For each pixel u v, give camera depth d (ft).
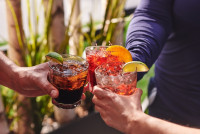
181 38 2.41
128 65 1.74
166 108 2.72
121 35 4.13
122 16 4.09
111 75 1.84
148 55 2.14
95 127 3.43
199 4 2.16
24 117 3.63
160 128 1.47
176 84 2.56
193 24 2.26
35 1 3.32
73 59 2.06
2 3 10.77
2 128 3.01
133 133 1.57
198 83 2.41
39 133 3.62
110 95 1.64
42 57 3.64
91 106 4.34
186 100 2.54
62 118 4.02
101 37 3.72
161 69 2.70
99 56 2.03
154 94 2.86
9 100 3.63
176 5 2.31
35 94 2.28
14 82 2.19
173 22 2.44
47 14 3.38
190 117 2.57
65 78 1.85
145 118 1.53
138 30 2.27
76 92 1.96
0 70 2.21
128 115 1.57
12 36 3.29
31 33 3.38
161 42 2.27
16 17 3.18
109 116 1.68
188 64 2.42
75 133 3.34
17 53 3.39
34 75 2.02
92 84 2.13
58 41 3.61
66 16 7.82
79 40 3.99
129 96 1.68
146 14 2.36
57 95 1.93
